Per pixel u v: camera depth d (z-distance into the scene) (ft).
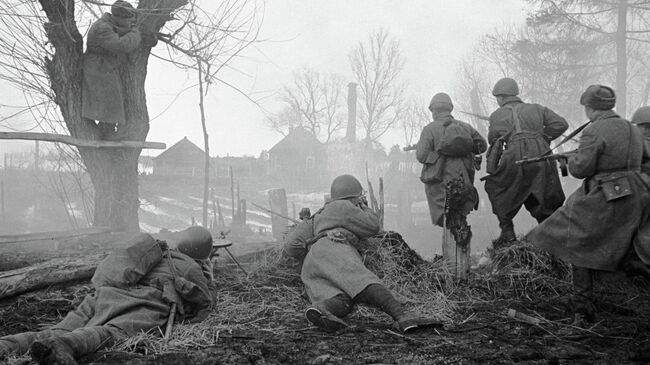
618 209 16.49
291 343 15.16
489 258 24.85
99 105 35.04
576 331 16.51
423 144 24.27
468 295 20.36
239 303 19.02
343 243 17.63
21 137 32.09
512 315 17.84
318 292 16.79
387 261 20.98
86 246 31.94
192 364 13.66
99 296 15.11
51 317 18.15
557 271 22.21
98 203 36.37
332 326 15.99
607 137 16.80
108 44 33.60
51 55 34.94
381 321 17.57
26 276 20.94
